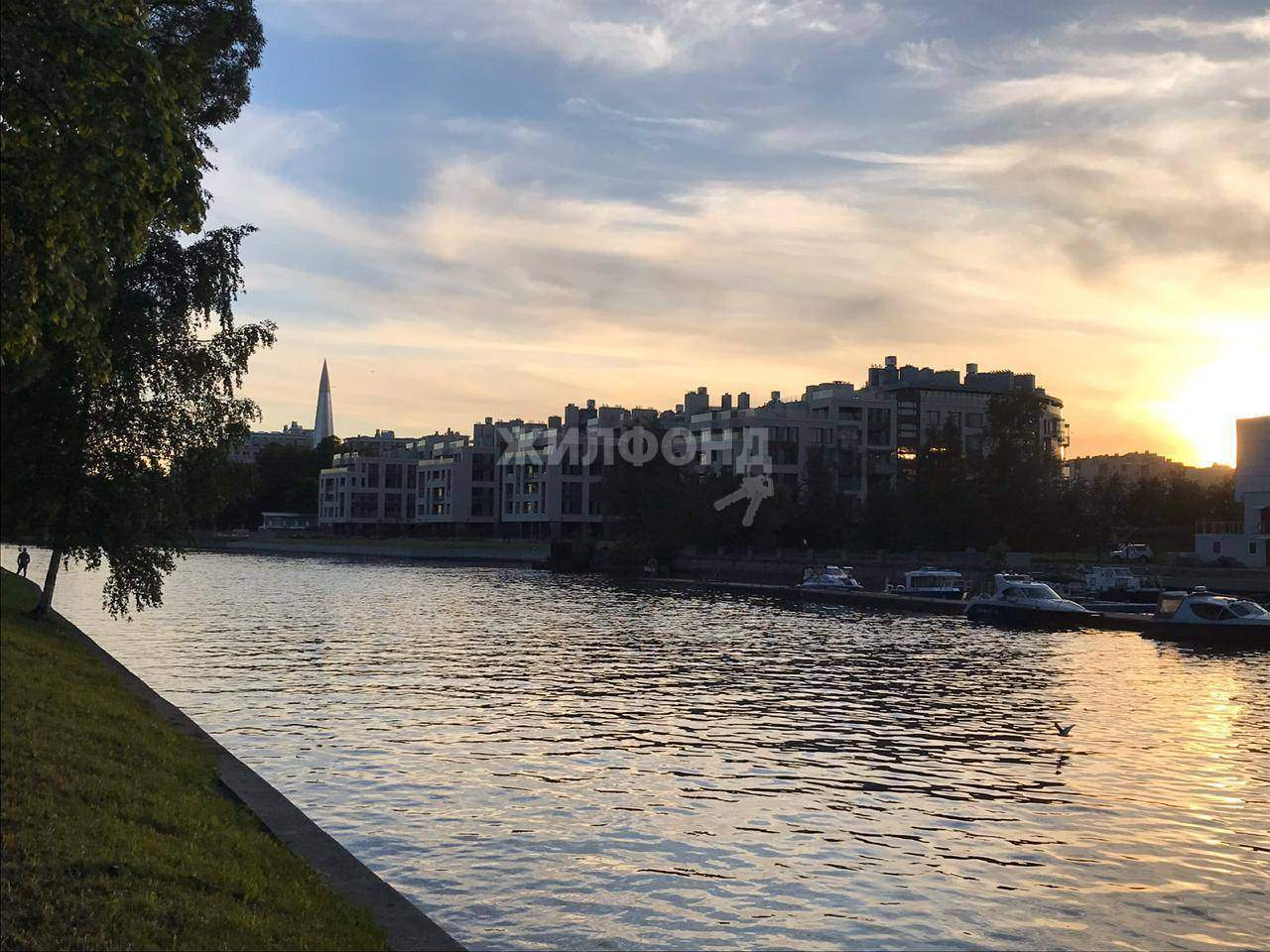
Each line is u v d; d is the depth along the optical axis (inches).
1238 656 2135.8
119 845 569.6
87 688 1083.9
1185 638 2381.9
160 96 532.7
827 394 6717.5
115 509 1599.4
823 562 4512.8
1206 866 805.9
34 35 493.7
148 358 1577.3
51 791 637.9
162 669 1745.8
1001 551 3996.1
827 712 1453.0
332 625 2593.5
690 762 1127.6
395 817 891.4
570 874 763.4
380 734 1234.0
